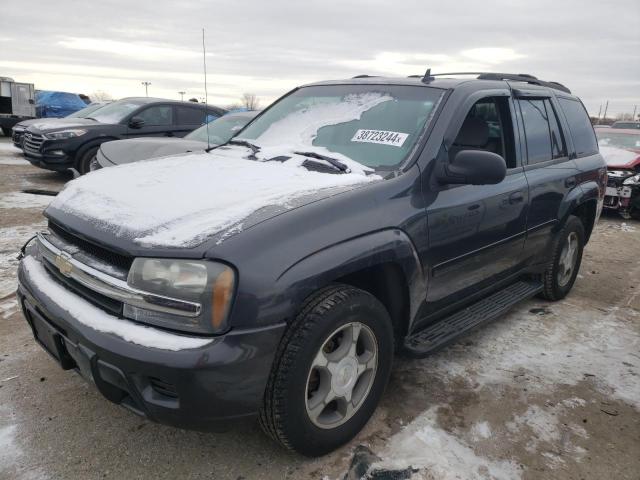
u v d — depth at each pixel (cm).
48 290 238
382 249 242
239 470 235
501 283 371
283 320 206
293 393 214
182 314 196
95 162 658
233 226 207
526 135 378
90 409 274
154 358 190
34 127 960
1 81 2041
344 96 352
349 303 229
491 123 345
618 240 737
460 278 312
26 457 237
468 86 326
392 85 340
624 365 349
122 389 209
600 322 423
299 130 338
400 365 335
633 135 1008
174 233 204
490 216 321
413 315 278
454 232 292
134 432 258
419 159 280
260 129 370
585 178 450
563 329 405
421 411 284
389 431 265
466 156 274
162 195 239
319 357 225
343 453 248
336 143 312
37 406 275
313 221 222
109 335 201
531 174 373
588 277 548
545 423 279
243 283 197
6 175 1051
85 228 227
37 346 338
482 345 370
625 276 558
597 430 275
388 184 261
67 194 269
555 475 240
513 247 360
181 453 245
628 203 866
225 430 207
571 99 471
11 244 552
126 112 978
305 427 225
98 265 220
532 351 364
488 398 301
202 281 194
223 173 273
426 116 302
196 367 189
